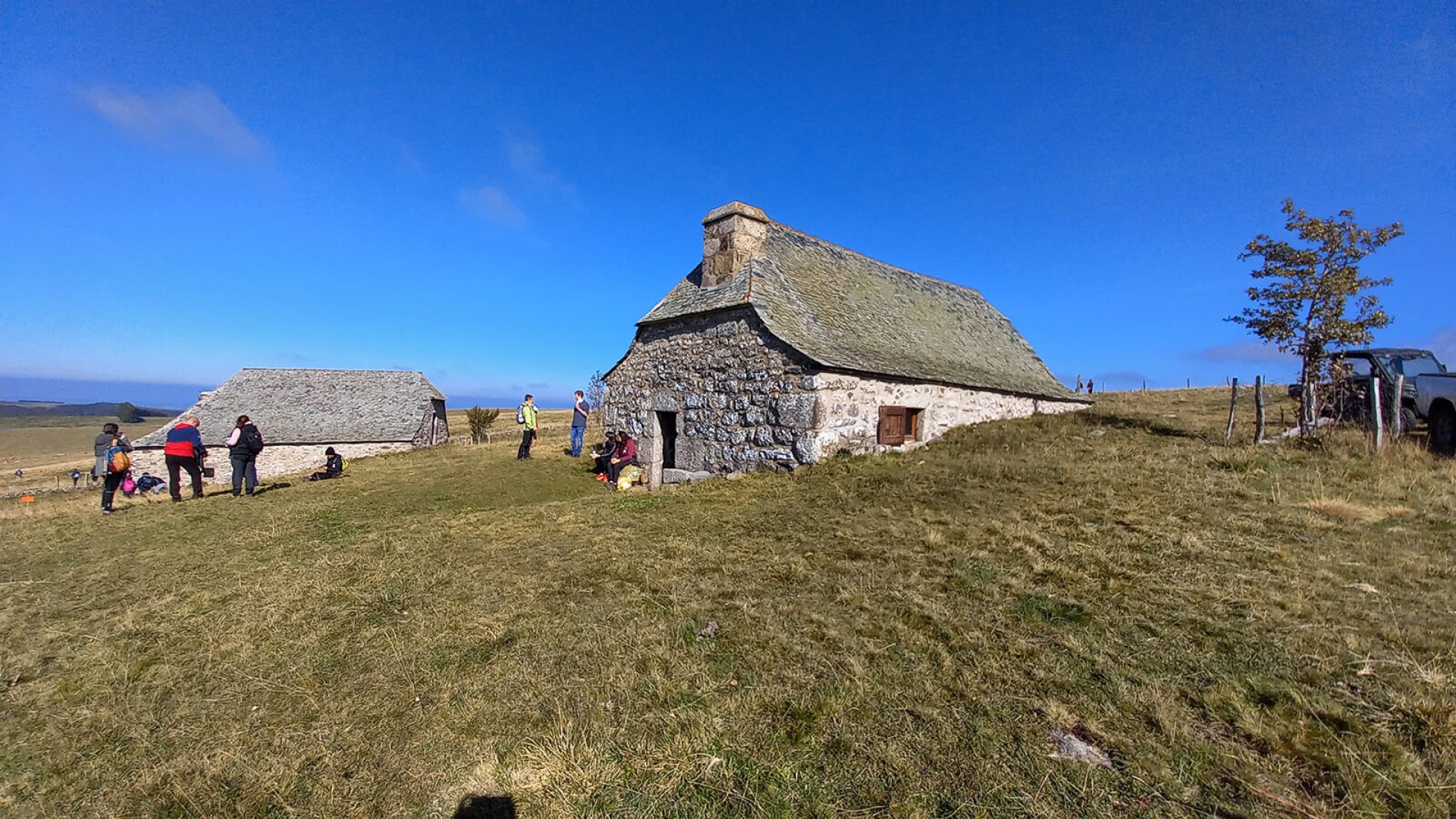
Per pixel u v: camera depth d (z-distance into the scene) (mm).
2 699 4270
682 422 13602
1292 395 13727
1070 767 2848
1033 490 7832
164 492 16594
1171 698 3287
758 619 4641
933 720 3262
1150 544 5676
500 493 11852
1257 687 3344
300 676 4293
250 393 35781
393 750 3422
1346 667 3479
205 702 4055
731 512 8273
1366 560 5031
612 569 6062
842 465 10344
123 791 3260
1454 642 3693
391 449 34719
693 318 13328
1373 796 2541
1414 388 9977
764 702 3531
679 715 3461
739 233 13117
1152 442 10797
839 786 2846
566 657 4262
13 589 6680
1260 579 4738
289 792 3152
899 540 6336
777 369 11281
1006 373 16828
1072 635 4047
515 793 2998
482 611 5180
